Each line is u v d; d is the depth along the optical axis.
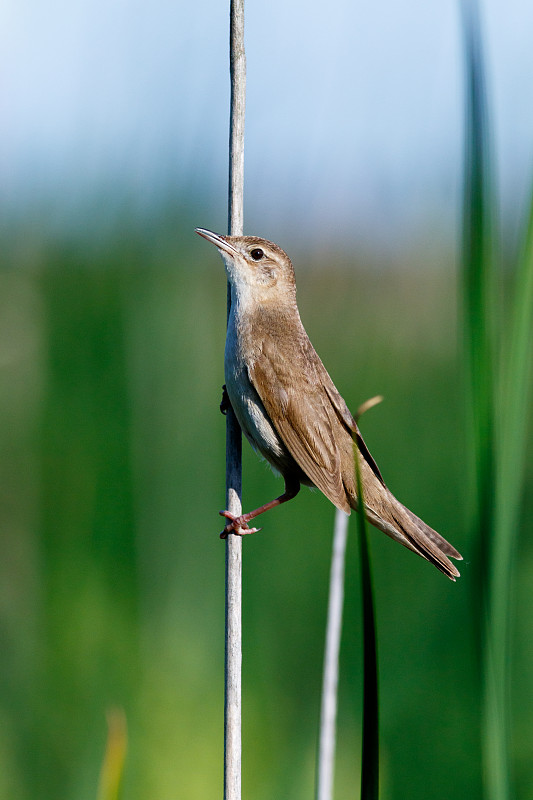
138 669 10.23
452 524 12.23
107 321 12.09
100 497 11.29
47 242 12.78
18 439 11.81
